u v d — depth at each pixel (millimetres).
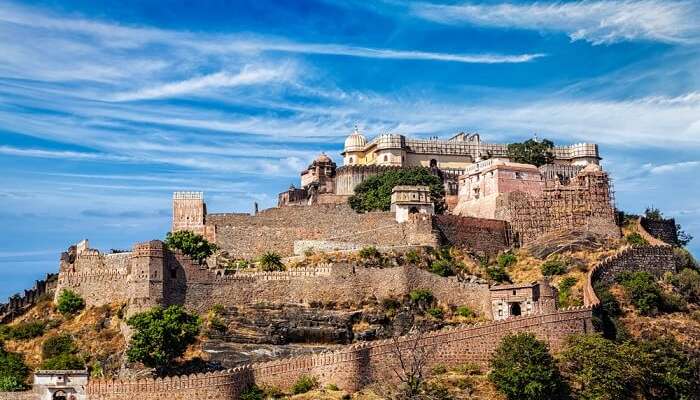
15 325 179500
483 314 176125
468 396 143375
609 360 150125
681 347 171250
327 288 177875
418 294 176500
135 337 155250
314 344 167000
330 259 193875
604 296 180250
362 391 144500
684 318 183125
